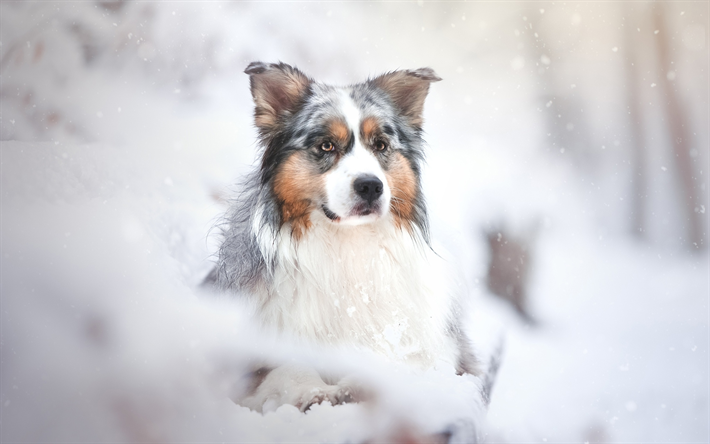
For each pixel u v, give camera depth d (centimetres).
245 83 962
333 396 324
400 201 385
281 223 373
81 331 367
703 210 854
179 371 345
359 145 372
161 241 471
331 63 1028
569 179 891
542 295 660
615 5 985
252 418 313
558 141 945
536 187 862
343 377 348
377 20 1051
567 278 695
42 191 466
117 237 446
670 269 727
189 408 323
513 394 457
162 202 521
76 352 355
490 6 1041
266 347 361
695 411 465
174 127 852
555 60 1003
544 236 771
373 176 353
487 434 397
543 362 509
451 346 396
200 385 339
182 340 365
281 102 397
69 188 482
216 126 856
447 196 805
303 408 319
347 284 372
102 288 395
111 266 414
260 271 374
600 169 909
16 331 360
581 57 996
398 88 414
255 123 398
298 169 369
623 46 980
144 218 487
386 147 382
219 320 379
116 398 327
